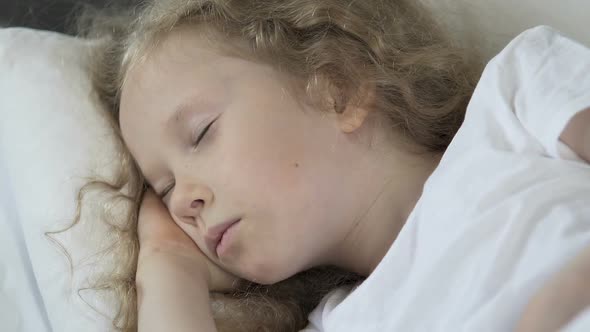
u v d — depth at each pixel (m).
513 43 0.84
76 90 1.03
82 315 0.85
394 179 0.88
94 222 0.92
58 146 0.97
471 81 0.99
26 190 0.95
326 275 0.98
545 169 0.73
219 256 0.85
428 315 0.72
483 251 0.70
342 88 0.89
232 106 0.84
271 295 0.96
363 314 0.78
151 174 0.90
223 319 0.91
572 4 0.99
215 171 0.83
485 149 0.77
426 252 0.75
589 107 0.73
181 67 0.87
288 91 0.86
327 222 0.85
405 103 0.92
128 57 0.93
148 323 0.78
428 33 0.98
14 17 1.22
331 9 0.93
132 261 0.89
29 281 0.94
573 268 0.59
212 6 0.91
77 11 1.22
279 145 0.83
